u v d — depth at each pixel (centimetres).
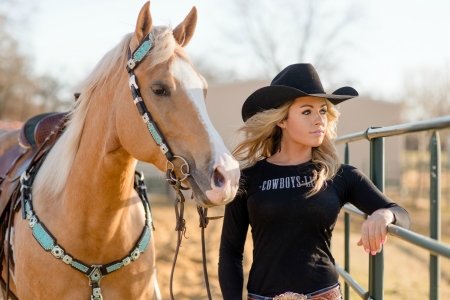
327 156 228
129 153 225
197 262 746
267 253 222
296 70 234
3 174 343
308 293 215
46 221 252
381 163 250
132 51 223
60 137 274
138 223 267
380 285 245
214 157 196
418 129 186
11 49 2895
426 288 659
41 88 3241
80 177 241
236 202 238
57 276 244
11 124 780
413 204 1669
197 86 211
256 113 243
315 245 219
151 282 271
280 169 229
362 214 277
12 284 309
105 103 237
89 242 243
